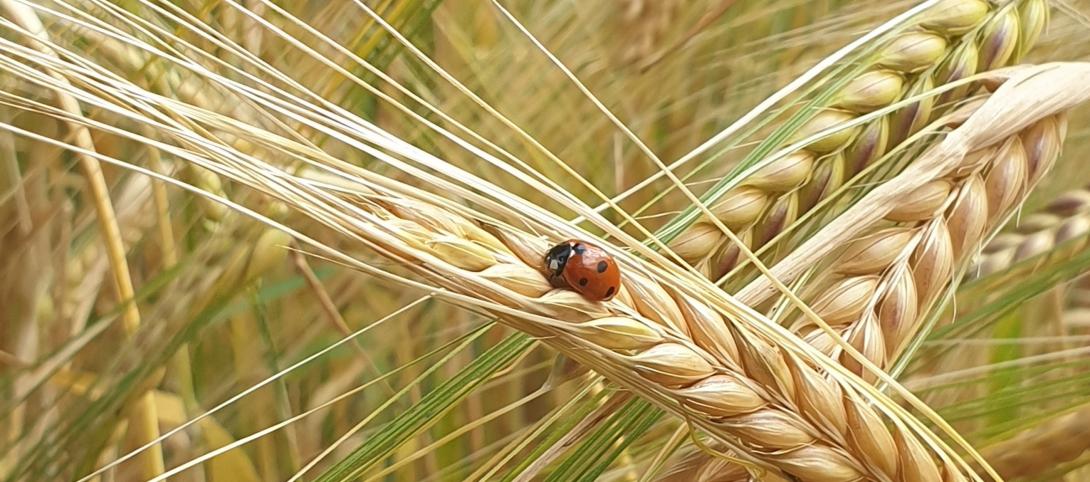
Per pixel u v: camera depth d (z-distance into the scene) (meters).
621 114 0.33
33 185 0.30
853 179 0.22
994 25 0.22
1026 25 0.23
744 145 0.23
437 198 0.18
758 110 0.20
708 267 0.22
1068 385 0.26
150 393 0.28
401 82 0.31
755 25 0.37
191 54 0.25
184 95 0.25
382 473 0.21
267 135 0.17
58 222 0.32
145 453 0.28
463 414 0.31
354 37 0.27
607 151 0.34
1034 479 0.24
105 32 0.17
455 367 0.32
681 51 0.33
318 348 0.34
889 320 0.21
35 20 0.24
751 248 0.22
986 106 0.21
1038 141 0.22
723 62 0.35
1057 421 0.24
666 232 0.21
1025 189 0.22
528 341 0.21
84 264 0.32
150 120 0.17
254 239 0.27
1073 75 0.22
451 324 0.34
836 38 0.34
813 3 0.37
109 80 0.17
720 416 0.19
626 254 0.19
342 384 0.34
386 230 0.17
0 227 0.30
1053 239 0.27
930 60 0.22
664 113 0.34
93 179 0.27
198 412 0.31
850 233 0.21
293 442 0.31
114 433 0.27
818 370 0.20
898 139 0.22
